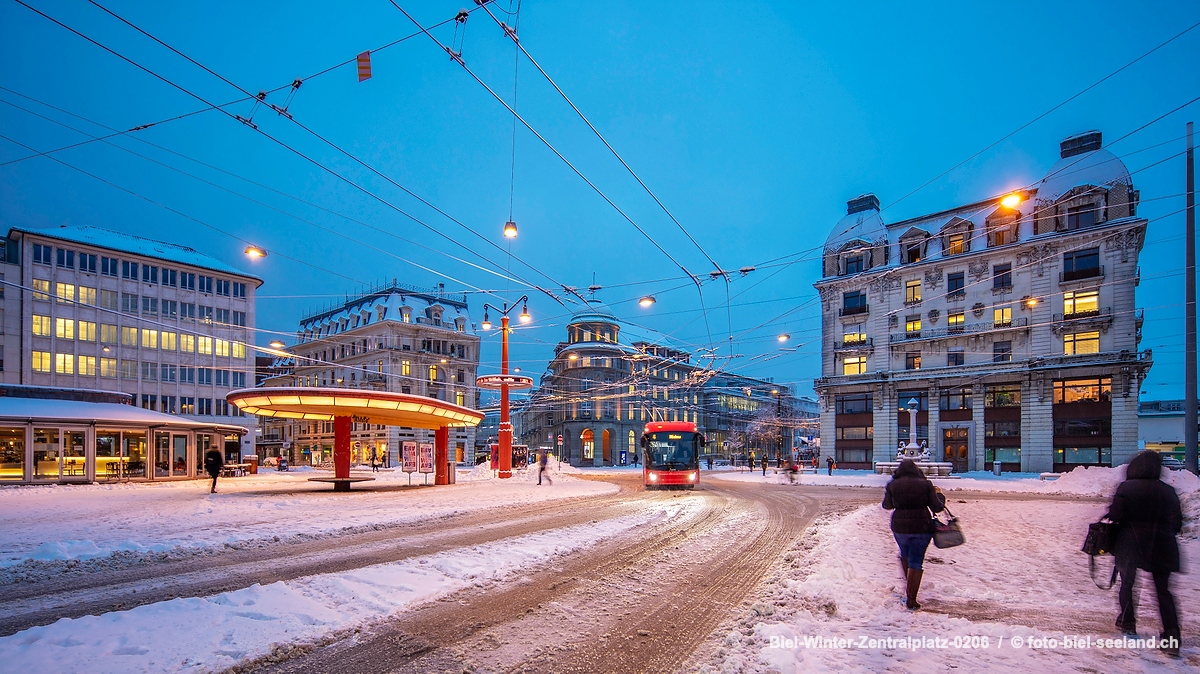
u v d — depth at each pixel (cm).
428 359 7062
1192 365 1948
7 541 1174
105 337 5269
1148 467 617
